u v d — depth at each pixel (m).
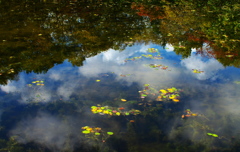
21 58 5.96
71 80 5.46
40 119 3.99
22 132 3.64
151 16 11.66
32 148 3.30
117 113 4.21
